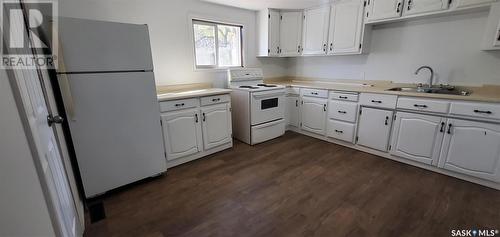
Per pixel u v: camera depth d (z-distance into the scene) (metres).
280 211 1.80
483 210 1.77
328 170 2.49
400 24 2.90
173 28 2.89
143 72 2.08
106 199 2.00
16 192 0.66
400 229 1.58
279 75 4.46
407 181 2.23
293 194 2.04
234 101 3.42
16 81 0.74
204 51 3.35
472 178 2.19
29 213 0.72
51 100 1.53
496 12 2.03
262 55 3.88
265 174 2.42
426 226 1.61
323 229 1.60
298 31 3.77
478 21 2.33
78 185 1.90
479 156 2.09
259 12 3.75
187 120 2.60
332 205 1.87
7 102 0.67
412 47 2.84
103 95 1.89
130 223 1.69
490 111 1.97
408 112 2.48
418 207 1.82
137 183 2.27
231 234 1.57
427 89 2.57
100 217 1.76
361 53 3.15
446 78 2.64
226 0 3.11
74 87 1.74
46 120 1.20
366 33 3.08
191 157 2.76
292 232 1.57
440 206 1.83
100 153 1.95
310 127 3.60
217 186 2.19
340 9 3.20
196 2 3.06
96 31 1.77
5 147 0.62
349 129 3.07
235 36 3.71
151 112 2.20
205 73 3.35
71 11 2.18
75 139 1.81
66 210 1.24
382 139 2.76
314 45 3.62
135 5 2.55
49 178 0.96
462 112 2.12
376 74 3.26
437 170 2.40
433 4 2.36
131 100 2.05
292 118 3.88
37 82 1.18
